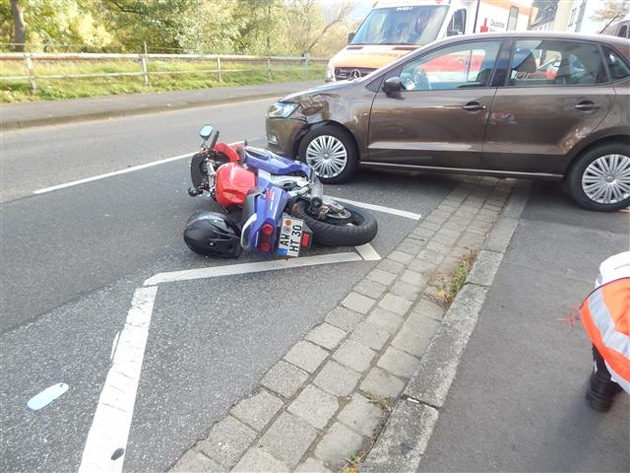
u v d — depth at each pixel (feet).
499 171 16.78
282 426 7.34
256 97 50.47
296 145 19.19
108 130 30.68
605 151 15.52
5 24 66.49
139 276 11.75
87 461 6.70
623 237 14.05
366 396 8.01
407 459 6.66
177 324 9.84
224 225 12.25
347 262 12.66
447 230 14.88
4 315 10.03
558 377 8.24
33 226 14.57
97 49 74.64
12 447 6.89
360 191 18.33
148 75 48.83
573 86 15.53
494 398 7.75
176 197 17.39
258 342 9.33
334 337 9.55
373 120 17.48
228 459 6.75
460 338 9.21
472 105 16.30
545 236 14.03
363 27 30.86
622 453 6.82
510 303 10.45
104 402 7.75
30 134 29.12
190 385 8.15
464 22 32.17
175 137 28.48
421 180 19.90
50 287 11.17
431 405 7.59
